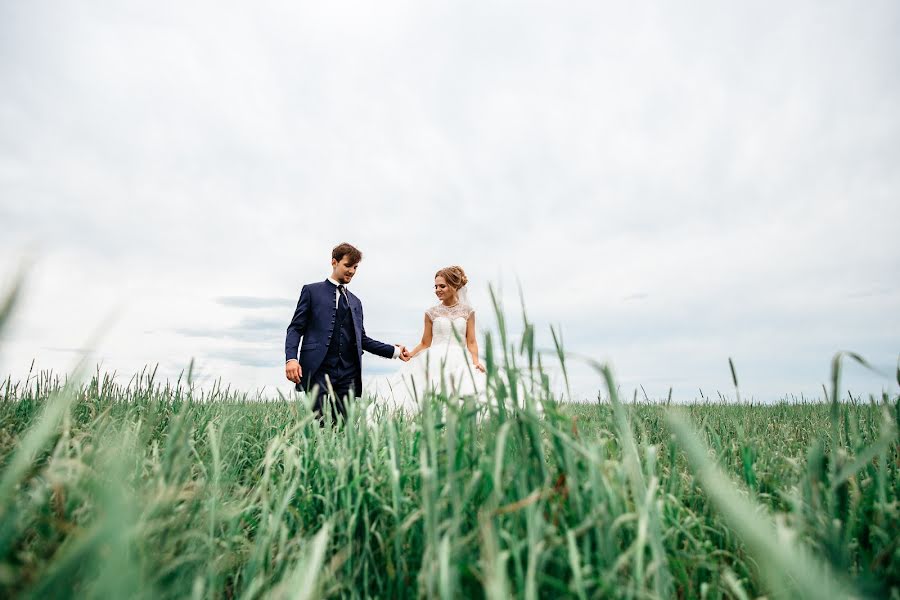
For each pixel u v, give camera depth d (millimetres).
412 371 4801
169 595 1003
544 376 1159
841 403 2680
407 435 1897
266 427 2744
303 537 1436
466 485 1211
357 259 4789
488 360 1121
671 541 1230
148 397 3201
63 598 801
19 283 548
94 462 1263
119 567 693
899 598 916
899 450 1669
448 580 863
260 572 1157
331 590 1143
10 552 859
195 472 1771
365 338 4973
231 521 1343
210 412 2689
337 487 1489
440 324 5738
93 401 2861
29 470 1230
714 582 1159
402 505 1416
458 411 1258
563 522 1062
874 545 1206
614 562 977
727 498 836
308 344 4547
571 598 945
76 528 941
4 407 2512
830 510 1189
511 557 1039
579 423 1354
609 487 1039
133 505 963
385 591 1267
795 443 2350
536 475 1121
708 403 3920
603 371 1061
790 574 1017
